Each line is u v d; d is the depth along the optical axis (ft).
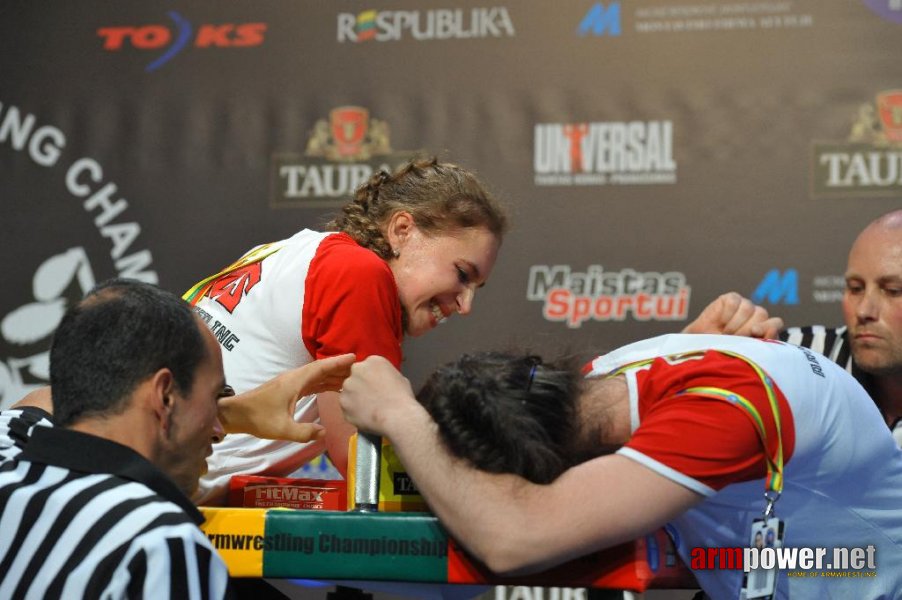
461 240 7.02
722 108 12.39
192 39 13.17
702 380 4.63
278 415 5.33
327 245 6.70
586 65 12.64
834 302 12.04
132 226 13.01
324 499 6.08
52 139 13.17
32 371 12.90
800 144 12.23
